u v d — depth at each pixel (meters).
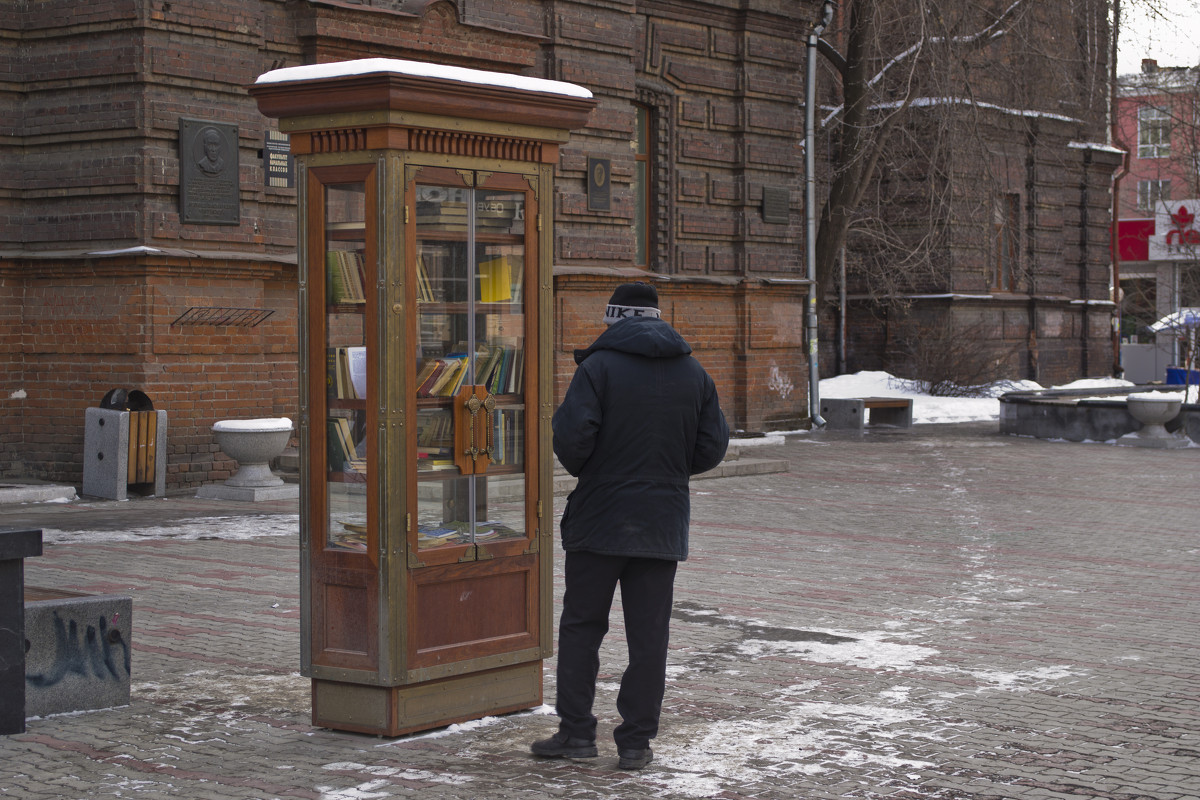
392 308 5.51
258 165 14.86
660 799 4.84
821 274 26.08
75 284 14.27
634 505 5.22
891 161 28.45
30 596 6.13
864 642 7.71
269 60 15.09
